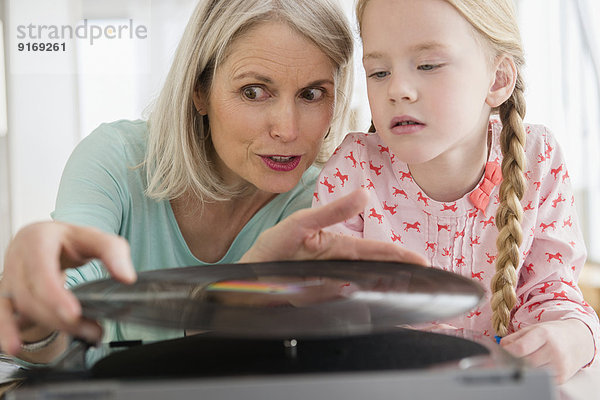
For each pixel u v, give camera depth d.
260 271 0.63
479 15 0.84
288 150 0.92
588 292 2.70
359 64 1.11
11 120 2.92
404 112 0.83
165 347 0.57
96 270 0.90
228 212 1.11
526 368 0.46
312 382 0.43
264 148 0.92
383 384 0.43
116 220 1.02
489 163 0.99
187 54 0.98
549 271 0.97
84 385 0.43
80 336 0.53
